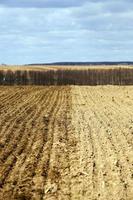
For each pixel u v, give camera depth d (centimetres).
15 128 2234
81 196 1204
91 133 2080
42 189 1275
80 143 1859
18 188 1283
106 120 2498
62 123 2417
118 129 2170
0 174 1416
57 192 1248
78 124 2370
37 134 2080
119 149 1706
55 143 1873
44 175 1411
